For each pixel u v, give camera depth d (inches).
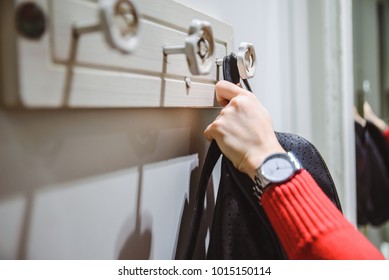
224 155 13.9
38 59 8.3
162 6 11.9
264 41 20.0
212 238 13.8
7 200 8.5
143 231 12.5
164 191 13.5
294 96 23.4
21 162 8.7
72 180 9.9
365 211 35.6
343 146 25.9
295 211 11.7
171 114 13.9
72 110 9.9
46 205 9.3
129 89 10.7
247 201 13.8
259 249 13.6
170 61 12.4
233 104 13.2
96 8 9.7
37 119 9.1
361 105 37.8
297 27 23.7
